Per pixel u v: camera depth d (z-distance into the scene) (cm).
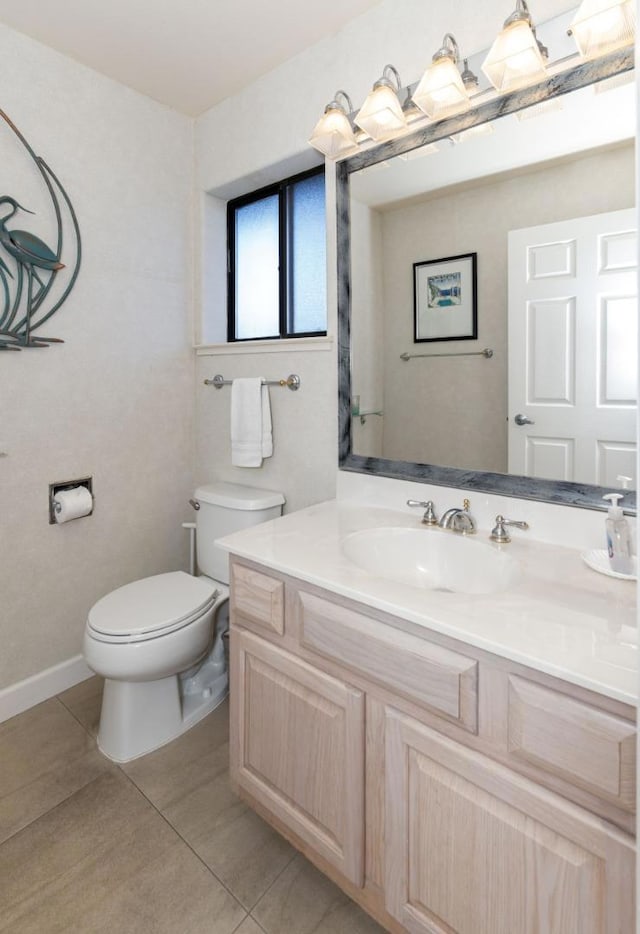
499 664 84
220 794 150
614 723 72
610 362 122
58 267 185
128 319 213
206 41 178
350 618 105
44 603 195
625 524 108
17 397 182
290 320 218
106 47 182
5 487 181
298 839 124
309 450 193
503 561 122
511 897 85
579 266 125
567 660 77
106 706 168
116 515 216
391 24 158
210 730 179
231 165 213
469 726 88
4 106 171
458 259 145
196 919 115
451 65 129
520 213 133
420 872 97
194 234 234
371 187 162
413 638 95
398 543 145
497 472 141
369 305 166
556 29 125
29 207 179
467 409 146
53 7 162
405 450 161
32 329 184
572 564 117
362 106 156
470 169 141
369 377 168
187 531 243
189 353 238
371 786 105
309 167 201
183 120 226
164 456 232
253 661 130
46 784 153
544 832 80
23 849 131
